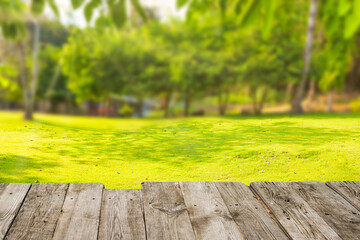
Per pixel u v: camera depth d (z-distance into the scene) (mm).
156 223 1332
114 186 3119
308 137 4223
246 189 1700
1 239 1188
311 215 1430
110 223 1327
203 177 3457
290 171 3641
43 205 1463
